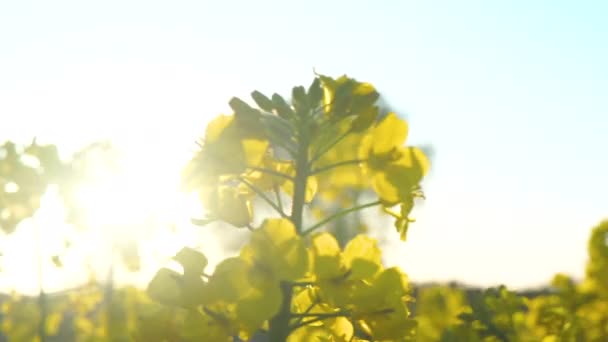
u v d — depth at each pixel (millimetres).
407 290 3053
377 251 3029
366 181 3256
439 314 4406
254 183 3223
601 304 5254
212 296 2773
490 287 4406
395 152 3127
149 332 2840
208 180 3057
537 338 4375
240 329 2852
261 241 2801
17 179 8242
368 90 3150
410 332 2957
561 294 5375
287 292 2875
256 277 2771
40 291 8641
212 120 3070
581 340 4664
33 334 8742
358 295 2922
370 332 3020
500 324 4285
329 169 3041
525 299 4590
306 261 2783
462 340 4168
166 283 2826
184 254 2867
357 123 3133
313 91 3129
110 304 8281
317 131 3014
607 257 5664
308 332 3236
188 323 2824
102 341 8250
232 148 3025
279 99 3125
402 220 3139
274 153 3215
